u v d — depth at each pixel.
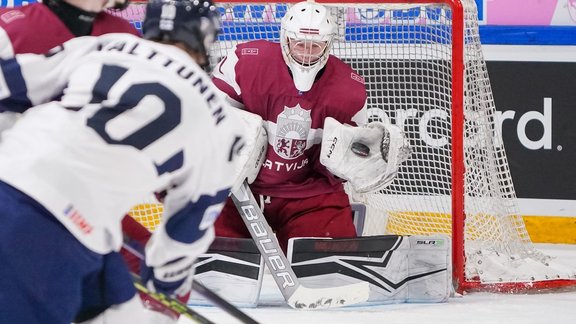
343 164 12.38
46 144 6.46
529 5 16.86
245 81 12.56
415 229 15.41
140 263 8.27
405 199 15.45
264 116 12.74
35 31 8.33
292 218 13.41
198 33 7.08
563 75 16.39
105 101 6.56
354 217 14.31
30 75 7.14
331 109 12.65
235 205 12.59
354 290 11.72
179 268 7.23
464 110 13.22
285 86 12.50
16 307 6.28
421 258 12.77
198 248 7.17
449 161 15.26
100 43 7.06
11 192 6.38
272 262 12.09
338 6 13.44
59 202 6.36
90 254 6.61
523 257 14.01
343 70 12.77
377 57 15.10
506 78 16.48
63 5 8.40
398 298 12.72
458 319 11.80
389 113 15.33
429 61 15.09
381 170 12.45
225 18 14.58
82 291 7.04
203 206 6.96
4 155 6.54
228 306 8.20
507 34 16.38
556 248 16.44
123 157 6.50
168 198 6.96
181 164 6.68
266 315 11.93
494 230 13.91
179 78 6.64
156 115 6.51
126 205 6.63
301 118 12.65
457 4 12.77
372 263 12.57
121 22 9.58
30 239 6.31
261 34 14.74
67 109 6.63
